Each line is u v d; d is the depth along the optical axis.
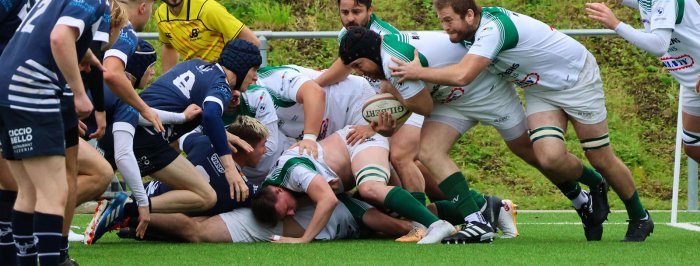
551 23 45.97
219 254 21.30
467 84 22.23
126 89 21.69
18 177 16.66
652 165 39.84
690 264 19.67
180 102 23.42
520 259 20.38
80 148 21.39
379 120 23.77
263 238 24.53
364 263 19.59
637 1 26.97
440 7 22.30
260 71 26.67
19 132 15.72
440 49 22.95
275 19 44.72
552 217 33.12
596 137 23.91
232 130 24.98
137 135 23.08
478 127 41.28
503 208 26.58
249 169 25.92
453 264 19.48
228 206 24.58
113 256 20.98
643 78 43.44
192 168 23.77
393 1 46.34
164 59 31.38
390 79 22.64
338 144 25.23
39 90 15.81
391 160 25.52
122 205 23.47
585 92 23.62
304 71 27.27
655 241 24.78
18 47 16.00
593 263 19.75
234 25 29.09
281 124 26.66
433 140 24.05
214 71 23.62
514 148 25.06
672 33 25.45
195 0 29.19
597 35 34.72
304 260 20.19
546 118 23.70
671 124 41.69
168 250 22.14
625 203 24.84
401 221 25.22
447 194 24.05
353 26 24.59
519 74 23.33
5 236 17.70
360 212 25.33
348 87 26.72
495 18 22.52
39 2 16.53
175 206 23.61
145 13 24.02
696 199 35.69
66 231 18.28
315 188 23.97
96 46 18.83
